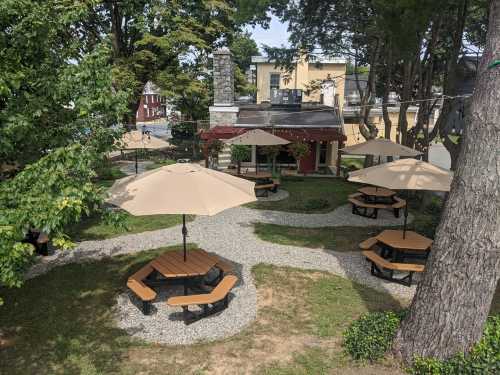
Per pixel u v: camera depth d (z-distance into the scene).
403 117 16.97
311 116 24.16
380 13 11.13
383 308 7.77
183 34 24.25
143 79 27.61
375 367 5.88
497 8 4.86
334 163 24.61
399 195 17.62
